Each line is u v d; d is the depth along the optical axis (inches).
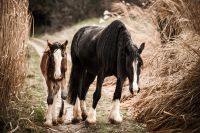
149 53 517.0
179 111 383.6
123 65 363.3
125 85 498.0
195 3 434.6
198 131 362.9
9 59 358.3
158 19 521.3
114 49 369.1
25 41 402.6
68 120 403.2
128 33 363.3
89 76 405.1
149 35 557.9
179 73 421.4
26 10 402.6
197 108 380.5
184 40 426.9
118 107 393.1
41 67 383.2
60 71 347.6
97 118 409.1
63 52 353.1
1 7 353.4
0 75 353.7
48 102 373.4
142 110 409.7
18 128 355.6
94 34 392.2
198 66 388.5
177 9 481.7
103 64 370.0
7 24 357.7
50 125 372.2
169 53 463.2
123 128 385.1
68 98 401.4
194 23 433.4
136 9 590.6
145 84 455.5
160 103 398.3
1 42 354.0
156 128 383.6
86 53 390.3
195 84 385.7
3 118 356.8
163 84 424.5
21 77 398.3
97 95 377.7
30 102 412.8
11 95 377.4
